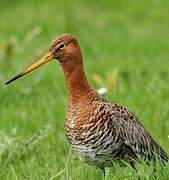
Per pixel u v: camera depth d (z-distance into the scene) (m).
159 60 21.47
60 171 11.05
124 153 11.04
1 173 11.79
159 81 18.14
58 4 28.36
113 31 26.03
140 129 11.26
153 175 10.55
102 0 29.25
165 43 24.03
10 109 16.55
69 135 10.97
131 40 24.58
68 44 11.16
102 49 23.52
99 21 27.16
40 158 12.84
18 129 14.91
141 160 11.02
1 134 13.63
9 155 12.80
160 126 14.41
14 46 20.27
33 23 26.53
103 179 10.59
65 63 11.19
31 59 20.67
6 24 26.41
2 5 28.72
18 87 18.28
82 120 10.79
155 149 11.41
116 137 10.86
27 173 11.64
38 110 16.28
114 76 17.50
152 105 16.05
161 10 28.19
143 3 28.94
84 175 10.73
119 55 22.67
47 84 18.88
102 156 10.88
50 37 25.42
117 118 10.93
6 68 19.73
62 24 26.55
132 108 15.75
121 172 10.73
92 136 10.75
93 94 11.01
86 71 20.27
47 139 14.04
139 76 19.14
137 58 22.05
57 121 15.51
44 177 11.13
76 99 10.96
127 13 28.14
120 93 17.14
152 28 26.19
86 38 25.03
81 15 27.61
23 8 28.20
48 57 11.30
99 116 10.75
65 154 12.99
